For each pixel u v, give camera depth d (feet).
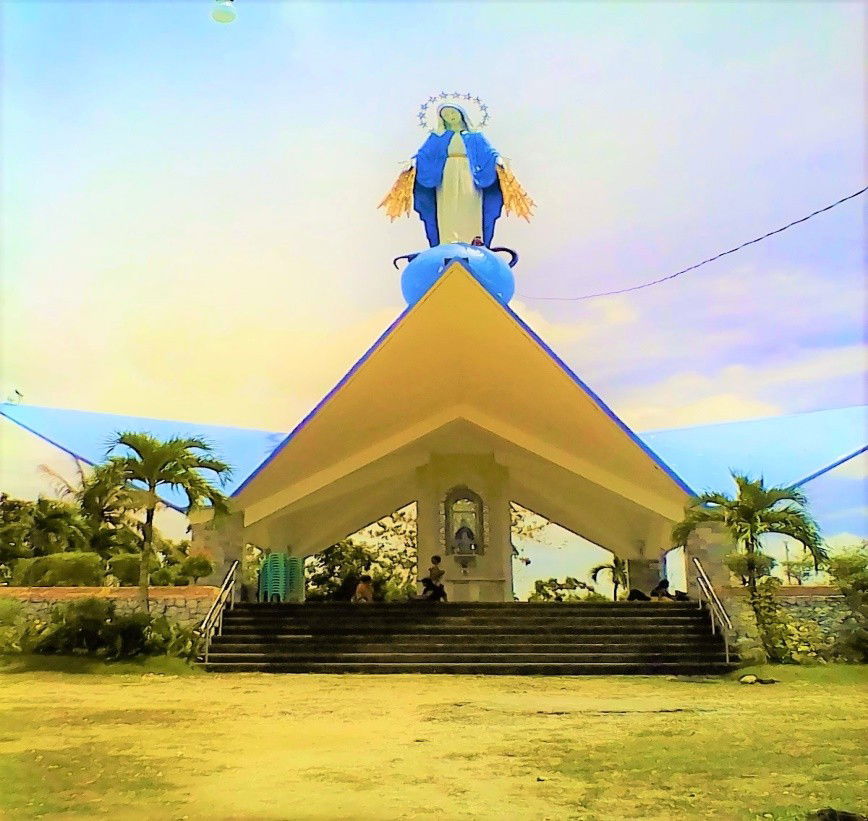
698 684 38.47
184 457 46.44
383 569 115.34
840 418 73.51
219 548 56.95
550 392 58.95
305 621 48.67
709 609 49.06
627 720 27.02
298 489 65.77
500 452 72.18
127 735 24.18
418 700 32.14
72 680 38.19
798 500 48.19
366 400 59.77
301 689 35.70
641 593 67.92
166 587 47.98
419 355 58.13
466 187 68.44
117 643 43.86
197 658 44.04
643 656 44.47
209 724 26.14
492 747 22.06
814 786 17.67
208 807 16.17
